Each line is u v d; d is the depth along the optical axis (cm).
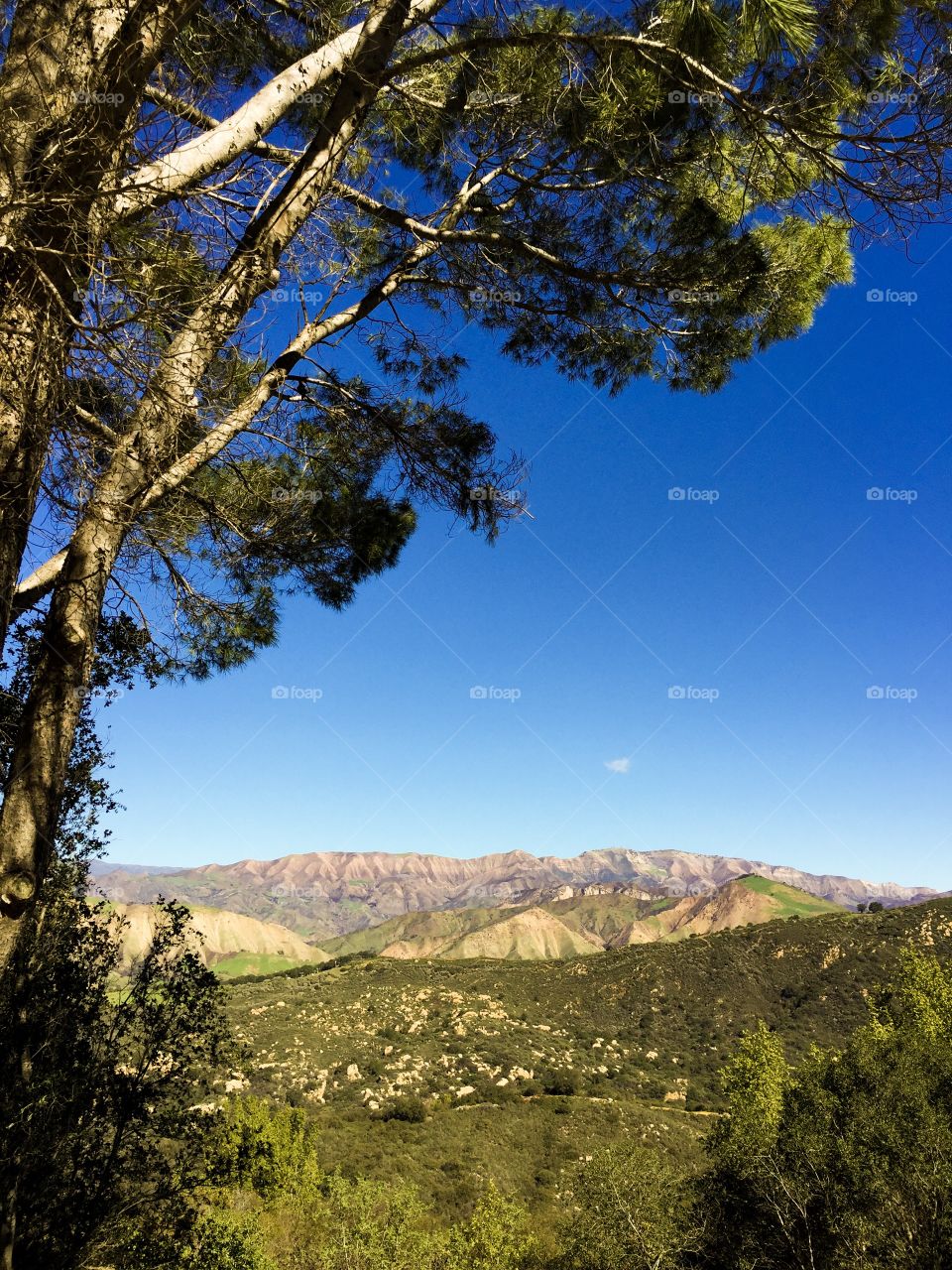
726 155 541
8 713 500
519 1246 1540
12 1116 430
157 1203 528
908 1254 801
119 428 364
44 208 256
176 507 469
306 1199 1728
